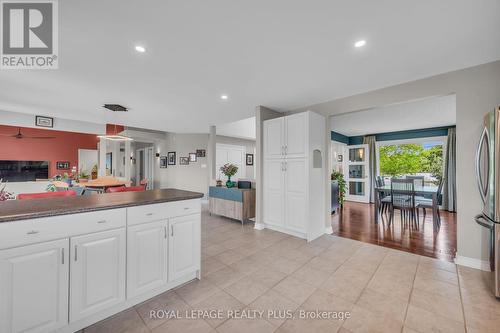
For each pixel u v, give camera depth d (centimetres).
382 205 477
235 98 344
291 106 388
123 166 849
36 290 129
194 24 167
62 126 482
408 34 179
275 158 369
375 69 244
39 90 304
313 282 211
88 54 209
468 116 238
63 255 138
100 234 154
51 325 134
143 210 176
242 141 858
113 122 529
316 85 289
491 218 189
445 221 443
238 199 431
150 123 545
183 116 462
